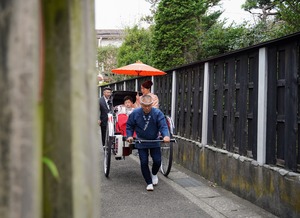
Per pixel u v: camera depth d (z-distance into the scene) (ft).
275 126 14.10
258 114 15.05
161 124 18.12
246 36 32.60
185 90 24.23
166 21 39.70
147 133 18.33
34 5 2.02
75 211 2.30
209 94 20.42
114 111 22.38
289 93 13.21
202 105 21.26
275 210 13.64
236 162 16.75
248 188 15.71
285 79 13.46
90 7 2.42
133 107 22.44
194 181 19.98
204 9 39.68
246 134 16.34
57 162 2.31
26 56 1.98
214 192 17.60
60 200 2.32
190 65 22.90
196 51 38.04
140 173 22.21
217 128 19.38
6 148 1.96
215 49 35.09
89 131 2.37
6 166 1.96
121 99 26.22
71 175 2.31
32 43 2.00
